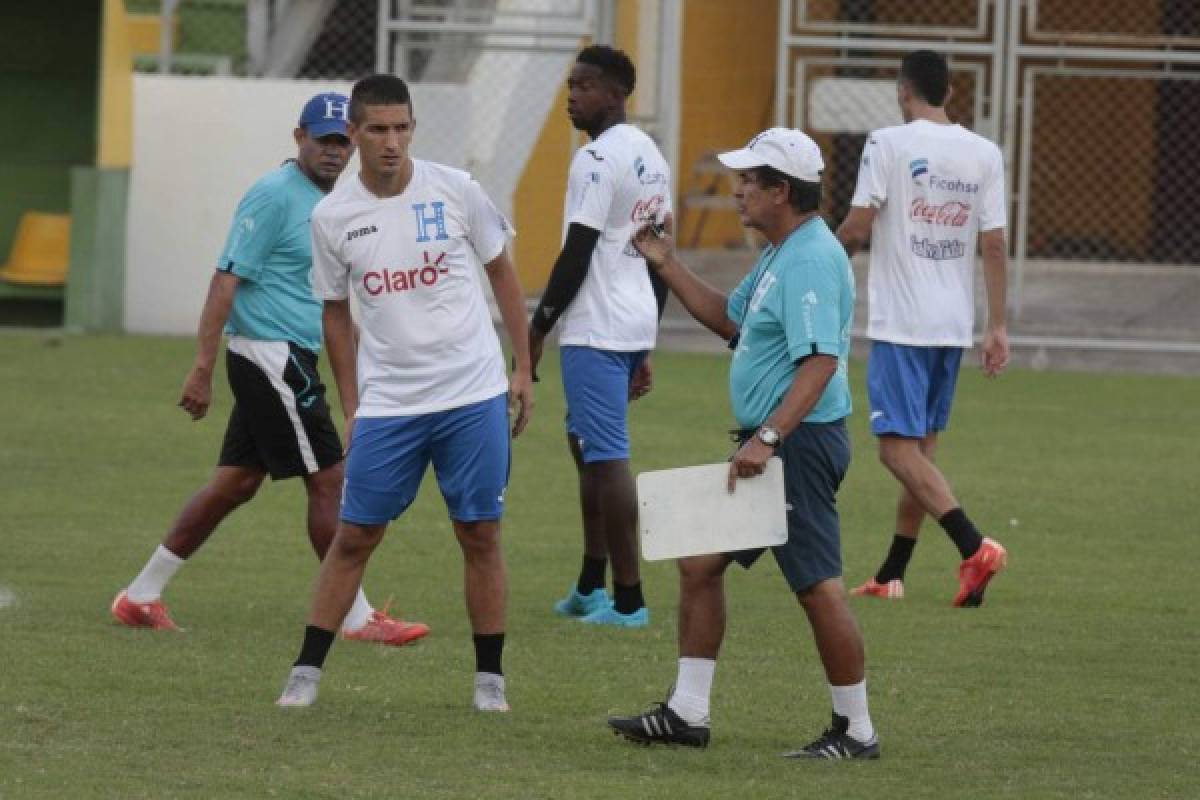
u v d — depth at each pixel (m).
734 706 26.50
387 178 24.73
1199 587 35.28
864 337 68.75
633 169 31.84
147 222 67.19
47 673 26.95
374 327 25.09
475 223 25.27
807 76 82.38
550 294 31.59
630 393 32.84
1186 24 85.19
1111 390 61.56
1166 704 27.05
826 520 23.53
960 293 34.34
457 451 25.22
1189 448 50.78
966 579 33.44
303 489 43.00
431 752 23.61
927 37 74.62
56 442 46.88
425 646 29.64
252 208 29.25
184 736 24.03
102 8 65.69
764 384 23.52
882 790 22.44
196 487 42.03
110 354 61.75
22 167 70.38
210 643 29.23
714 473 23.19
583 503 32.22
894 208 34.22
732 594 34.22
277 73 72.69
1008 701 27.05
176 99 66.94
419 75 70.94
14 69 70.19
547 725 25.09
